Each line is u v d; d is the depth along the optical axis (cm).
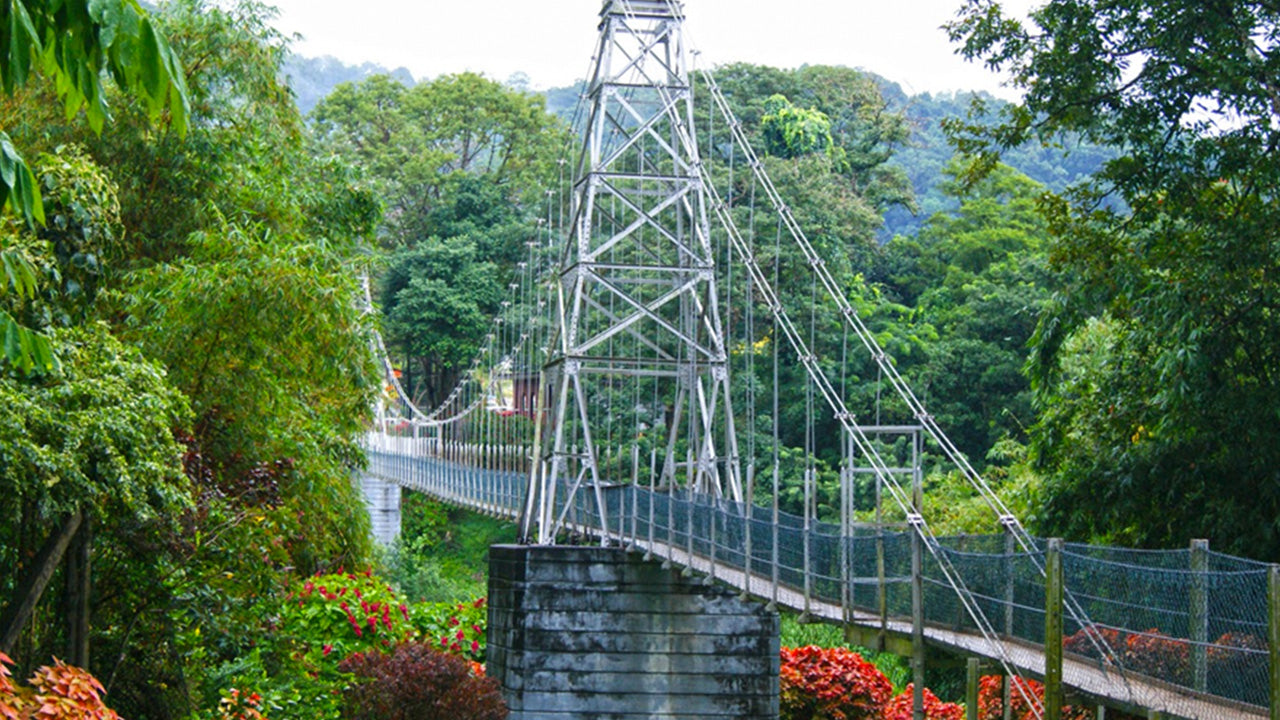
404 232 5884
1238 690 984
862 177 5241
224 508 1354
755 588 1822
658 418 3869
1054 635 1121
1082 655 1230
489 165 6194
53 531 1045
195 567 1318
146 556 1224
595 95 2620
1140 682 1093
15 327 591
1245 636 983
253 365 1441
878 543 1499
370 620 2147
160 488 1053
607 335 2544
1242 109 1617
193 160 1680
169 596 1273
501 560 2348
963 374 4297
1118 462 1670
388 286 5509
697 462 2506
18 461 916
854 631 1528
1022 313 4344
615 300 3944
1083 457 1750
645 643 2289
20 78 471
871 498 3844
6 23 477
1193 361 1507
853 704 2094
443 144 6394
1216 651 1012
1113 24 1675
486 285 5347
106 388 1017
